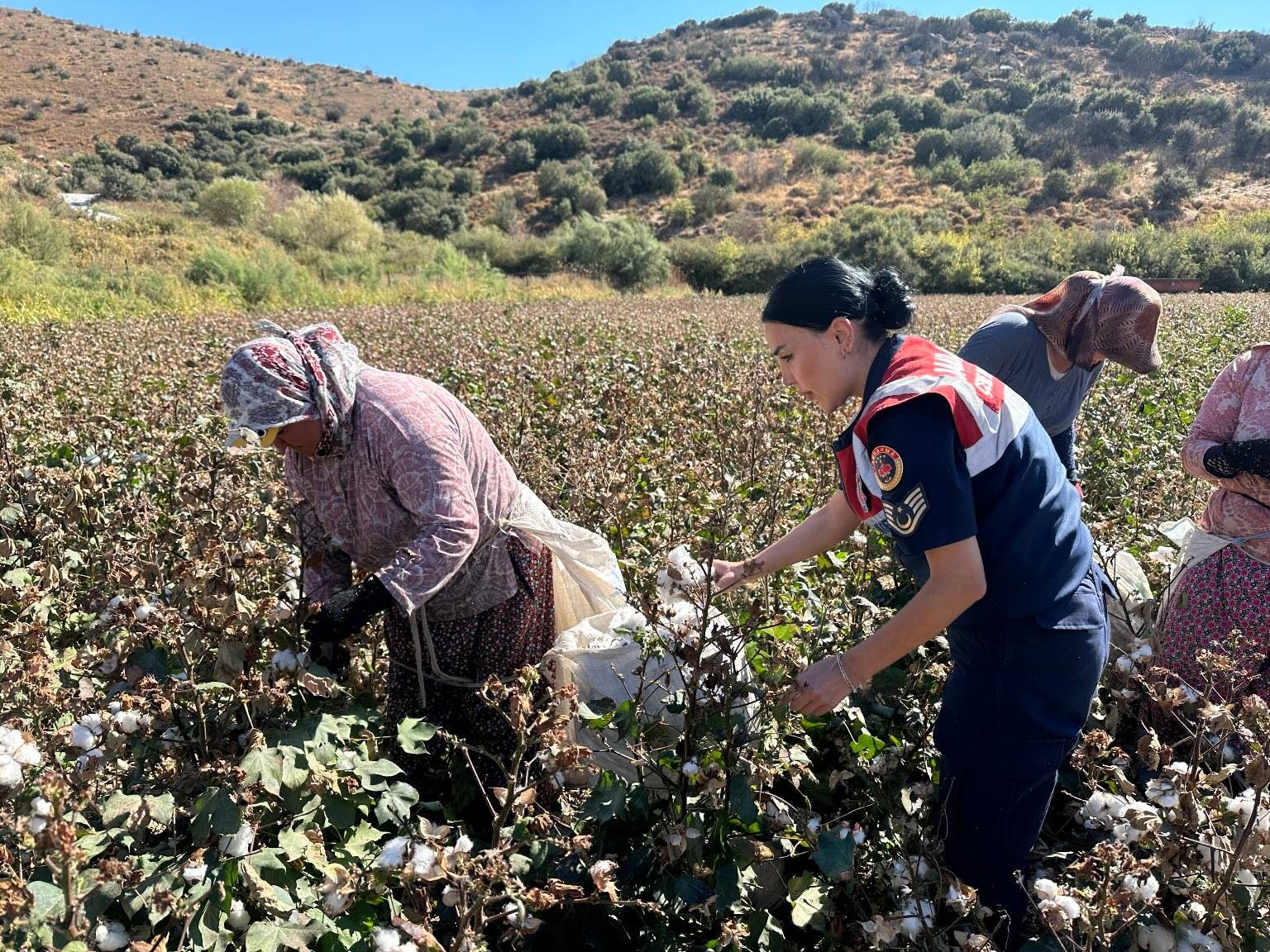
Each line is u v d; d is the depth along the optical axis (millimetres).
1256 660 2492
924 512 1828
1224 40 99062
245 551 2168
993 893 2182
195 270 26734
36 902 1517
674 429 5996
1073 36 110938
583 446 4770
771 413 5918
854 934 2082
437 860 1630
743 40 118500
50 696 1904
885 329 2000
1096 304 2861
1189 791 1910
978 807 2148
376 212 60062
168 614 1970
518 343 12133
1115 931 1817
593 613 2807
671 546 3469
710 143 80938
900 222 50469
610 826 2236
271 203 47469
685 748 2127
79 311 21000
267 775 1793
